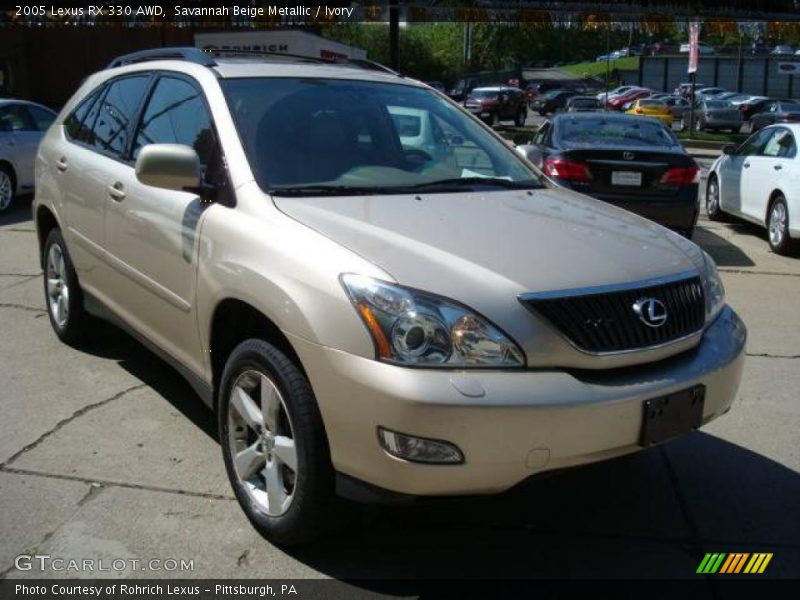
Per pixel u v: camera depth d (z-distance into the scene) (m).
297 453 3.11
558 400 2.85
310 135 4.01
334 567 3.27
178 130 4.21
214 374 3.77
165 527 3.48
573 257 3.22
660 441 3.09
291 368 3.14
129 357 5.47
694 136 34.78
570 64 91.81
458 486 2.84
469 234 3.32
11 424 4.42
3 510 3.57
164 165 3.59
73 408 4.64
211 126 3.95
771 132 10.53
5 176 11.09
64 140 5.45
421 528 3.56
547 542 3.49
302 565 3.27
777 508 3.81
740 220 12.10
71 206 5.14
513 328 2.90
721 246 10.16
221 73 4.18
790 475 4.12
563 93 54.44
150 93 4.61
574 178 8.88
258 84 4.16
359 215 3.44
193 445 4.23
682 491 3.94
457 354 2.84
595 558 3.38
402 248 3.12
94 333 5.56
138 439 4.28
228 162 3.74
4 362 5.33
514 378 2.86
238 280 3.36
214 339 3.69
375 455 2.85
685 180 8.86
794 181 9.24
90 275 5.00
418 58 64.50
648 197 8.88
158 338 4.25
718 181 11.84
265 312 3.20
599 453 2.97
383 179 3.96
